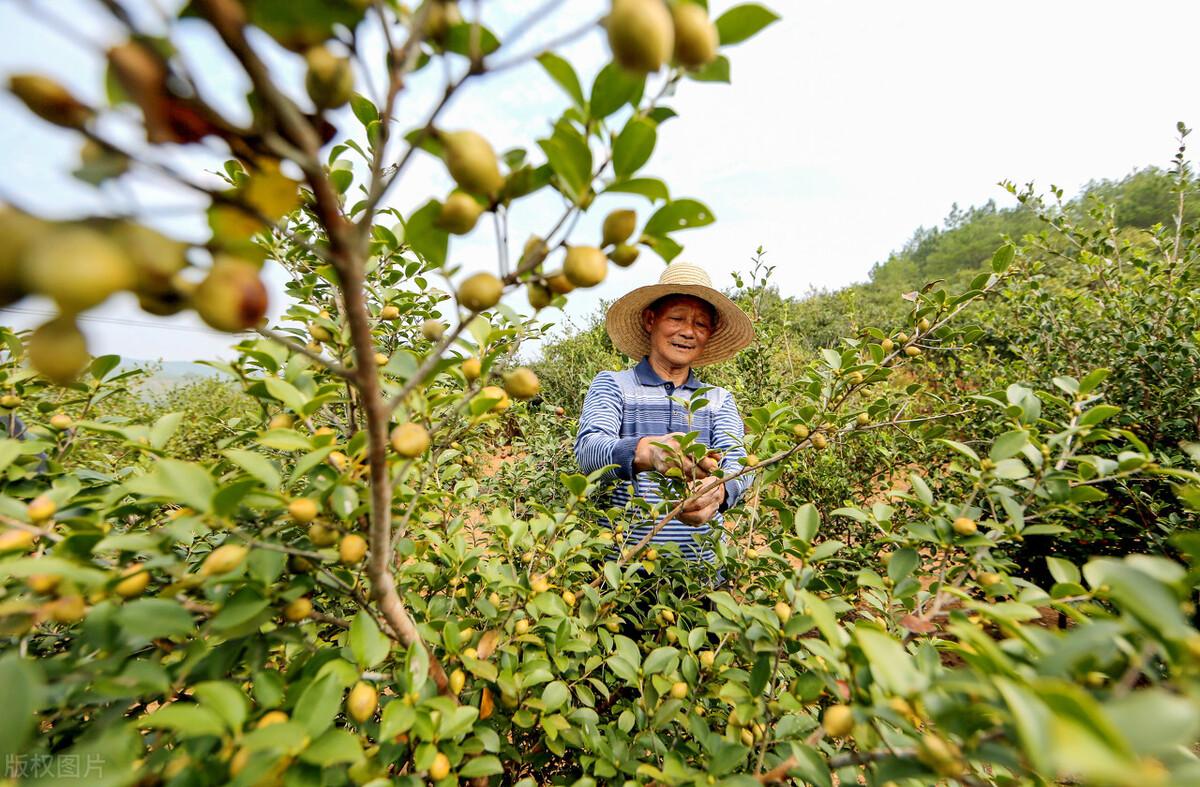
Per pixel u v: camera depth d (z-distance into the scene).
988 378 4.31
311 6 0.42
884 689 0.73
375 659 0.81
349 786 0.83
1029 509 1.41
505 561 1.80
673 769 0.99
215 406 7.88
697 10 0.54
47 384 1.37
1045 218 4.00
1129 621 0.59
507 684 1.12
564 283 0.65
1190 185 3.79
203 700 0.66
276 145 0.41
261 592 0.79
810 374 1.99
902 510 2.78
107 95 0.37
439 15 0.53
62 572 0.64
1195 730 0.41
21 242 0.34
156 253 0.37
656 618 1.79
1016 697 0.47
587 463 2.28
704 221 0.64
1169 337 3.05
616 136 0.60
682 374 3.09
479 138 0.54
